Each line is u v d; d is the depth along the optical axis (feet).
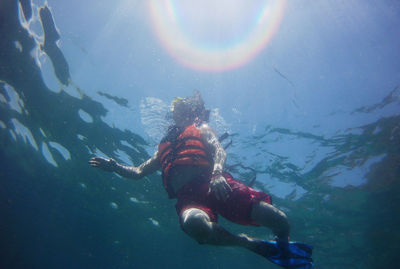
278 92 14.76
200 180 6.42
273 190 23.52
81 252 57.52
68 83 16.61
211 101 14.89
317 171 20.59
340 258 38.14
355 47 13.16
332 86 14.47
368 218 27.35
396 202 24.41
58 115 19.83
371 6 12.18
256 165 20.42
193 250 40.83
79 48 14.40
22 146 26.30
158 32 13.42
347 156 19.11
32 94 18.47
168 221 31.91
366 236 31.42
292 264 5.65
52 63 15.60
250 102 15.03
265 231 29.07
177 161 6.63
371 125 16.35
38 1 12.91
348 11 12.37
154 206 29.09
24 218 45.83
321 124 16.47
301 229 30.01
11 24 13.91
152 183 24.76
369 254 37.09
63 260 71.00
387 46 12.90
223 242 5.38
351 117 15.94
